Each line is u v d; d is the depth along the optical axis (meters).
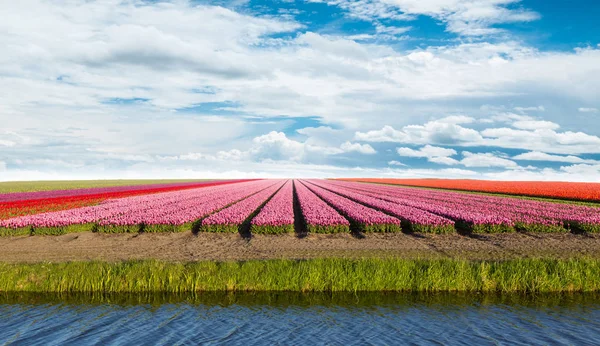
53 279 12.84
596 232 22.39
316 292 12.66
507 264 13.77
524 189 62.25
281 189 64.19
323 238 20.94
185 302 11.77
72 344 8.98
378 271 13.03
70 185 88.56
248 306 11.41
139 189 65.62
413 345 8.96
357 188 69.19
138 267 13.24
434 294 12.55
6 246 18.91
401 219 25.20
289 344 8.99
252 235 21.86
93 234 22.17
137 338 9.29
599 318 10.63
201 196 46.59
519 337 9.41
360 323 10.17
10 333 9.58
